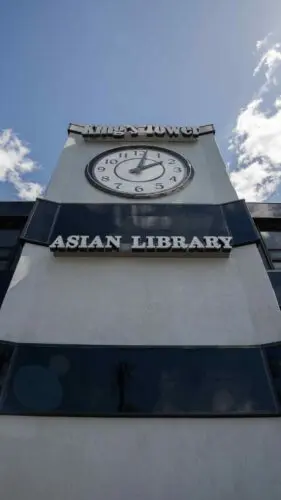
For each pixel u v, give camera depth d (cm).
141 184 1227
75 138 1459
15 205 1309
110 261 951
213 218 1067
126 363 742
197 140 1456
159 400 690
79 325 815
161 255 960
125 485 602
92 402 682
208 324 824
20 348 760
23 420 660
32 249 972
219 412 677
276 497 592
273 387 709
